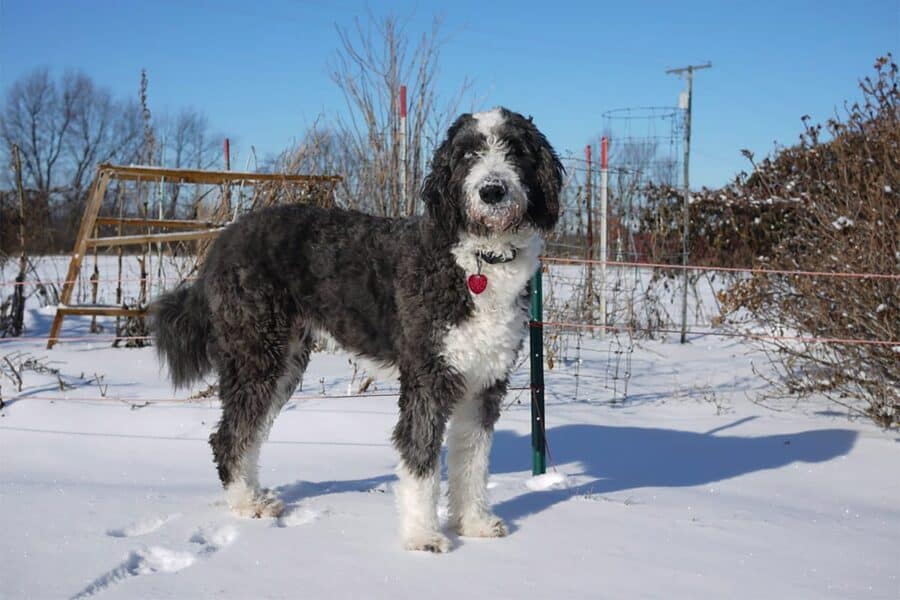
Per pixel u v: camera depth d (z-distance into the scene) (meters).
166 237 7.83
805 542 3.59
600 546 3.52
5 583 2.96
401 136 8.28
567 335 9.04
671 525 3.80
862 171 6.21
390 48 8.51
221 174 7.70
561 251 10.29
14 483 4.26
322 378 6.55
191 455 4.93
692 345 9.33
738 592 3.04
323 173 8.43
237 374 4.12
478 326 3.61
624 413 6.20
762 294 6.69
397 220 4.07
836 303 5.85
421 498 3.56
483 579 3.14
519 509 4.07
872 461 4.95
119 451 4.96
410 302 3.68
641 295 10.66
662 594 3.02
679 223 11.71
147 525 3.74
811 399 6.57
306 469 4.73
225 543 3.57
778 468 4.86
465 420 3.83
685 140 9.99
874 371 5.74
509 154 3.74
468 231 3.62
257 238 4.13
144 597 2.89
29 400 5.84
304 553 3.37
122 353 7.85
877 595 3.02
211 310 4.17
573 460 5.05
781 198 7.91
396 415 5.68
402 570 3.21
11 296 9.29
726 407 6.36
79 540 3.41
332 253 4.05
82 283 10.51
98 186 8.02
